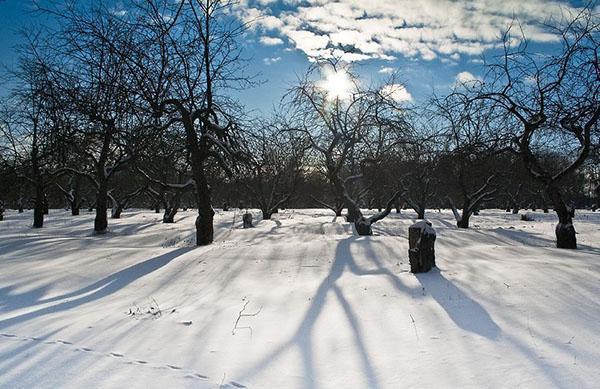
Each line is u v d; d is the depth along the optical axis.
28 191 35.53
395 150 22.34
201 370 4.73
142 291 8.67
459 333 5.61
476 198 25.80
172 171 25.94
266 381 4.47
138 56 14.40
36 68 17.23
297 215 37.19
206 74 14.94
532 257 11.15
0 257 12.62
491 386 4.23
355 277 8.92
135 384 4.42
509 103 14.77
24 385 4.46
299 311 6.81
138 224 24.59
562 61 13.46
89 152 20.39
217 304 7.40
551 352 4.94
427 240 9.02
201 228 14.77
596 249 13.56
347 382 4.42
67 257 12.20
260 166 16.52
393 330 5.80
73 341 5.68
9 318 6.89
